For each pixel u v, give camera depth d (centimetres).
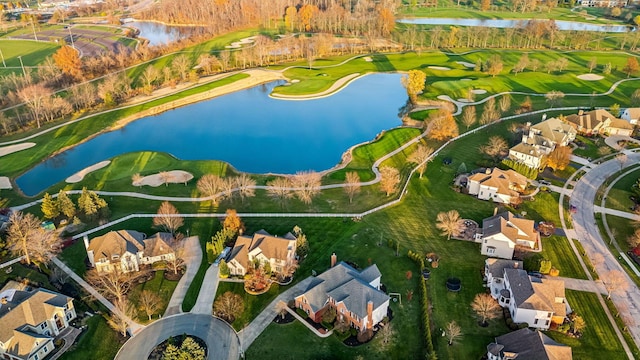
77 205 13212
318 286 9512
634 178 14412
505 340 8356
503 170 14338
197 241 11775
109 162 16150
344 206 13288
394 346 8725
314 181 13812
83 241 11706
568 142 16675
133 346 8788
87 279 10406
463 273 10538
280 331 9088
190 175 15212
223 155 17175
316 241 11688
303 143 18162
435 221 12450
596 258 10600
